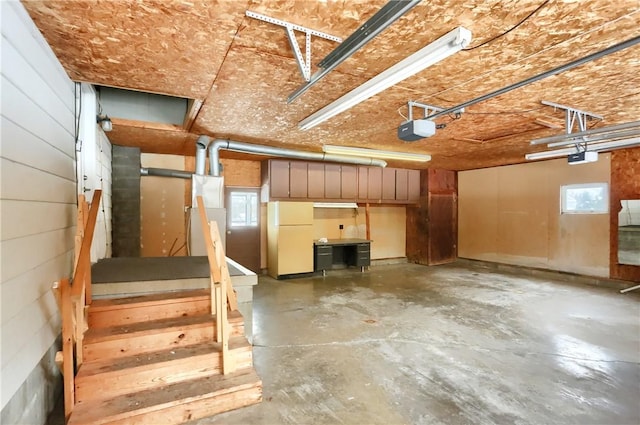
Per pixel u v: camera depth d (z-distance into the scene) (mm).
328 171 7410
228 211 6910
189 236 4723
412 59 2086
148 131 4426
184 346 2678
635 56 2275
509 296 5461
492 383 2723
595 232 6270
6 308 1598
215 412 2318
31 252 1909
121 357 2475
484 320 4262
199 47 2205
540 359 3150
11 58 1662
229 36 2059
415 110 3602
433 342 3561
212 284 3014
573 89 2951
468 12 1791
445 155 6445
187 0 1686
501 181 7930
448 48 1909
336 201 7547
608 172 6094
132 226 5387
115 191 5301
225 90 2992
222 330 2545
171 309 2908
